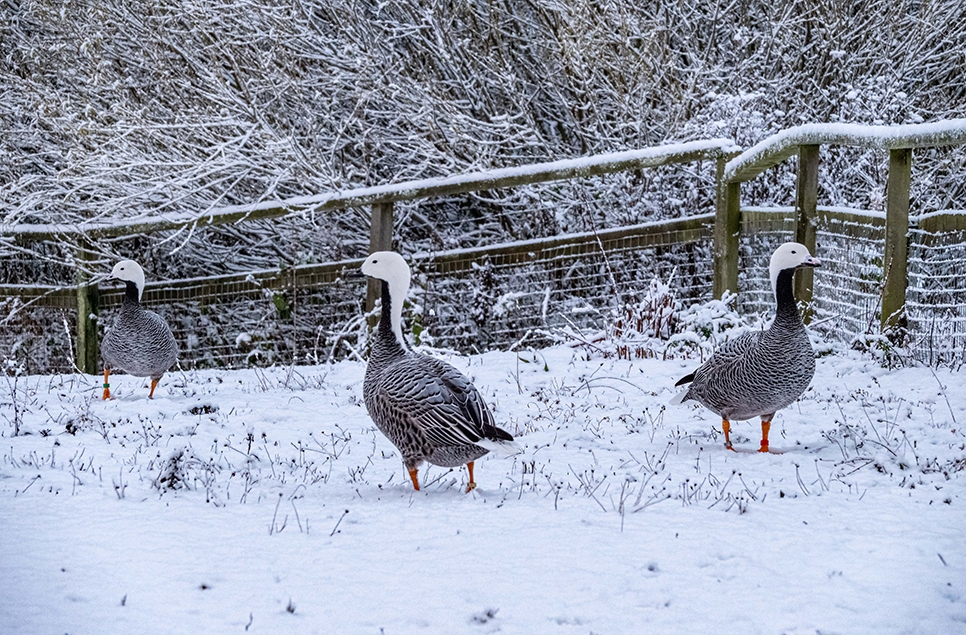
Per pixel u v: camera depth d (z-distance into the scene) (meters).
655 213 14.27
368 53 14.45
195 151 14.38
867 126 10.02
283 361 13.84
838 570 4.79
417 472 6.67
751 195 14.05
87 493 6.15
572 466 7.07
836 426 8.05
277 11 14.54
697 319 11.57
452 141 14.76
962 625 4.25
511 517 5.69
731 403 7.35
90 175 14.05
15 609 4.30
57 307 14.12
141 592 4.54
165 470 6.39
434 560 4.96
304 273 13.62
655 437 8.02
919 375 9.51
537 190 14.82
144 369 9.78
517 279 13.18
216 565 4.88
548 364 11.25
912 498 5.98
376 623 4.27
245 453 7.46
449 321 13.31
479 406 6.20
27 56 14.78
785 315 7.08
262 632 4.17
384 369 6.56
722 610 4.39
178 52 14.37
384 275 6.80
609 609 4.39
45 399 9.97
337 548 5.14
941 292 10.05
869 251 10.38
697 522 5.54
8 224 14.27
